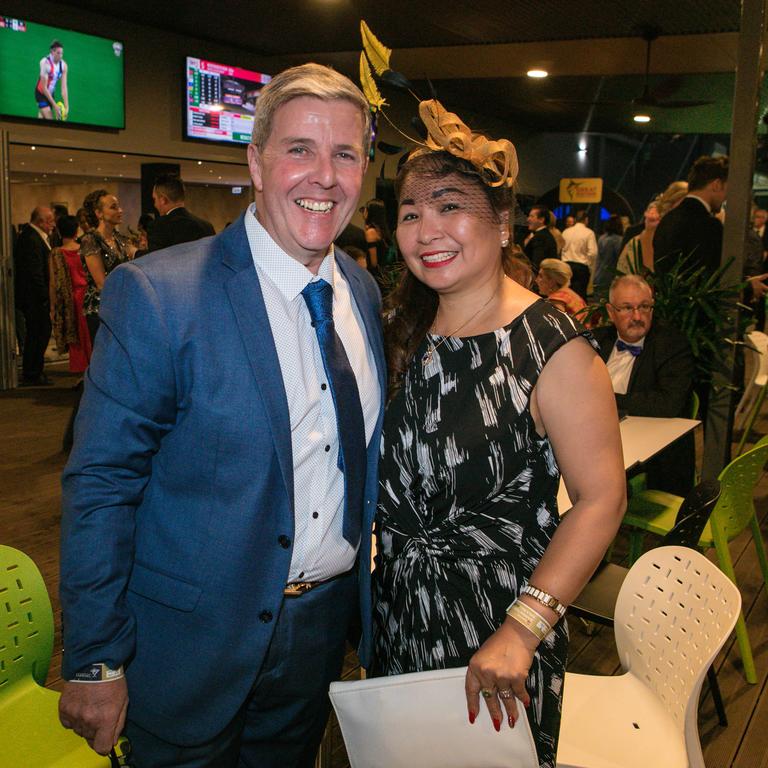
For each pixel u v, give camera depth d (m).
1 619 1.55
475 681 1.26
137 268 1.31
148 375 1.26
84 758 1.53
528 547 1.40
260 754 1.57
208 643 1.34
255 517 1.32
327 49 9.55
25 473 5.00
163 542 1.35
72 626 1.26
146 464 1.31
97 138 8.27
